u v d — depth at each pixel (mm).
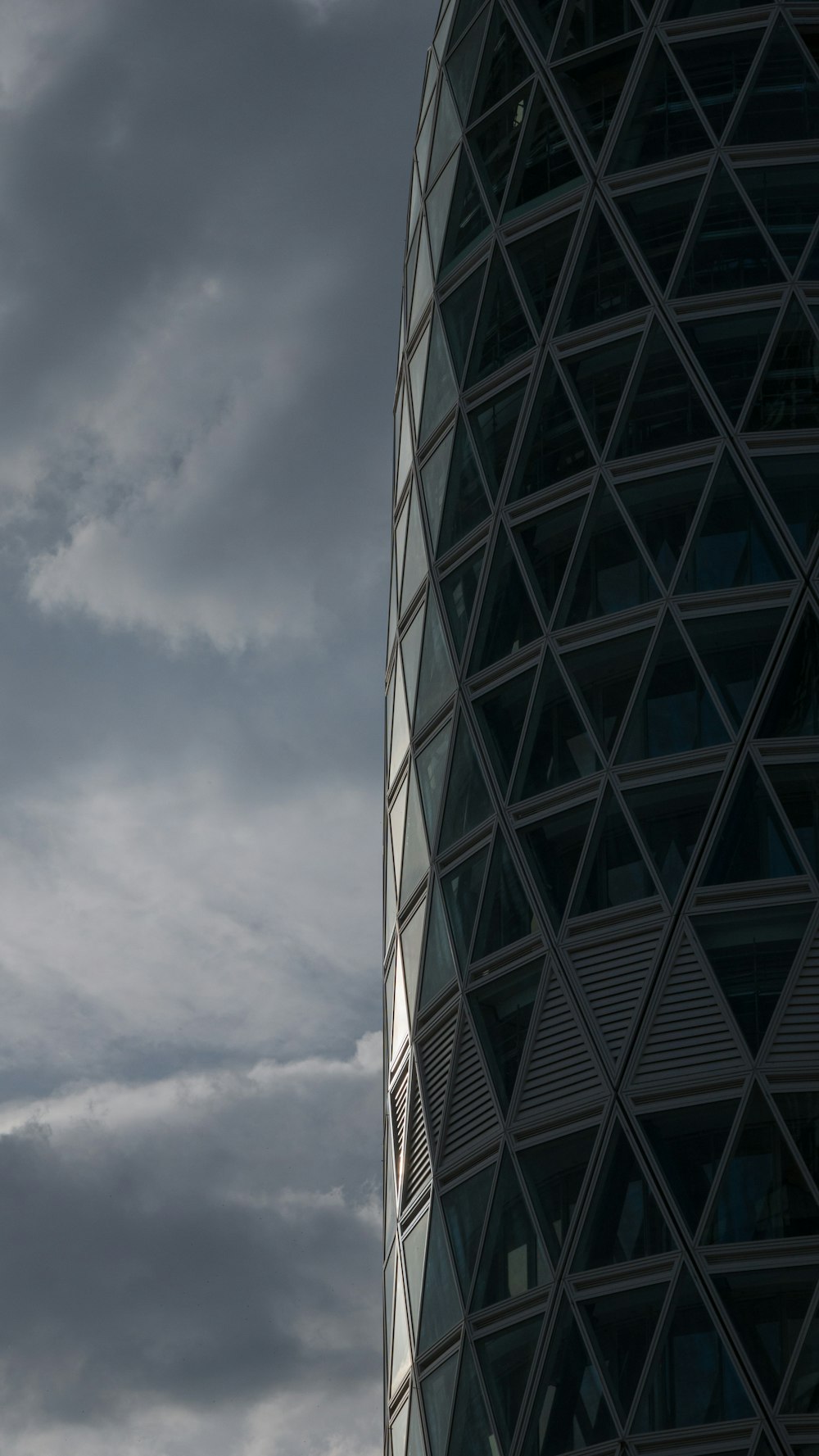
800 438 52906
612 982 48531
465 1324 48125
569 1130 47625
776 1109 45375
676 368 54781
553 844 51344
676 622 51594
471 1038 51344
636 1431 43375
